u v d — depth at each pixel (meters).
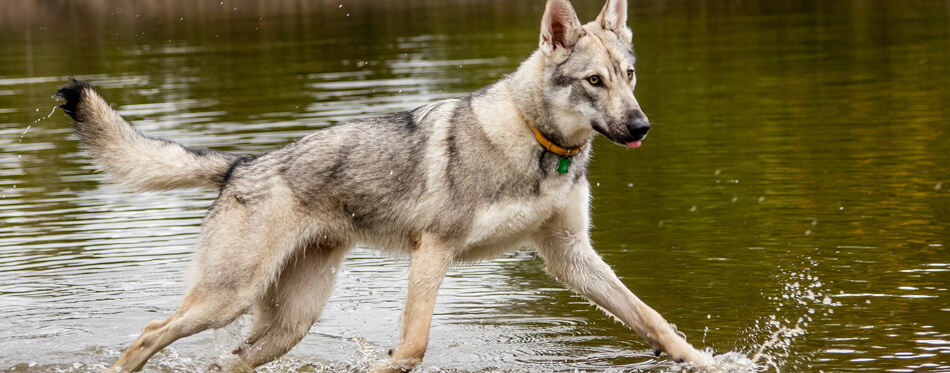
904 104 11.79
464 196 5.24
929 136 10.14
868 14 21.27
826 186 8.64
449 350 5.79
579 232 5.52
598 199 8.79
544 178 5.26
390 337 6.18
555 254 5.62
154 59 17.95
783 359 5.26
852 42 17.25
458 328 6.14
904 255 6.75
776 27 20.11
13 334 6.19
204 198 9.34
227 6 27.41
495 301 6.64
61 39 21.14
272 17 25.12
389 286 7.10
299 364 5.88
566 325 6.15
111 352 5.96
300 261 5.74
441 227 5.29
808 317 5.82
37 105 13.72
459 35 20.00
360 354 5.97
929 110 11.34
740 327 5.75
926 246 6.90
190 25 23.38
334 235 5.58
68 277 7.17
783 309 5.96
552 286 6.93
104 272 7.28
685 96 13.28
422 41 19.30
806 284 6.36
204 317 5.39
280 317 5.78
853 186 8.59
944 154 9.40
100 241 7.97
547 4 5.16
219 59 17.80
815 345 5.41
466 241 5.31
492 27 21.14
